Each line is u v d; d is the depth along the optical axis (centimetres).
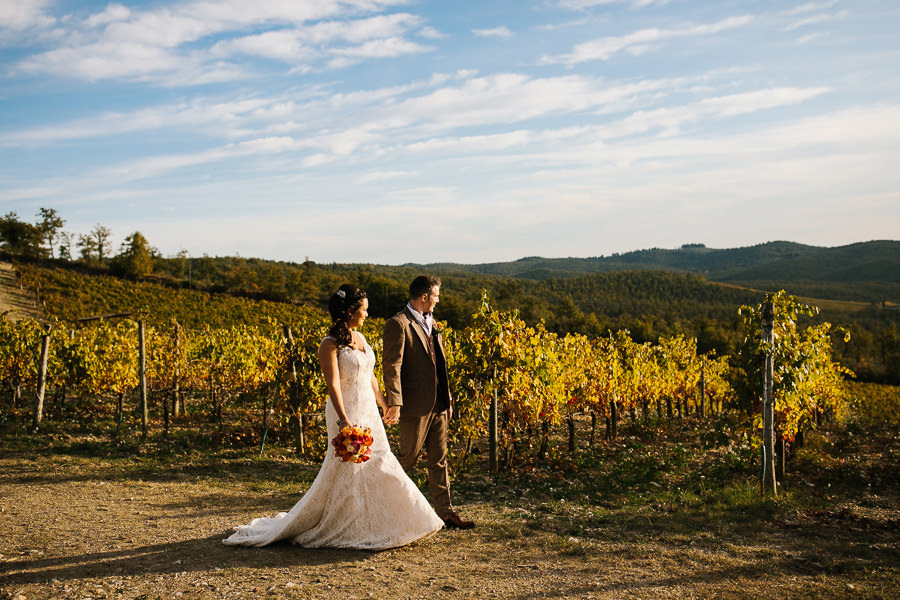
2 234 6819
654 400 1549
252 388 1255
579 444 1064
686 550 387
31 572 308
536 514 530
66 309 3884
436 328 413
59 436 955
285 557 334
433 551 358
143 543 370
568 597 286
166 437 988
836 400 1373
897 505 605
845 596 305
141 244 6894
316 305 6831
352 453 340
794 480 742
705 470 755
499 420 882
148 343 1298
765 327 640
